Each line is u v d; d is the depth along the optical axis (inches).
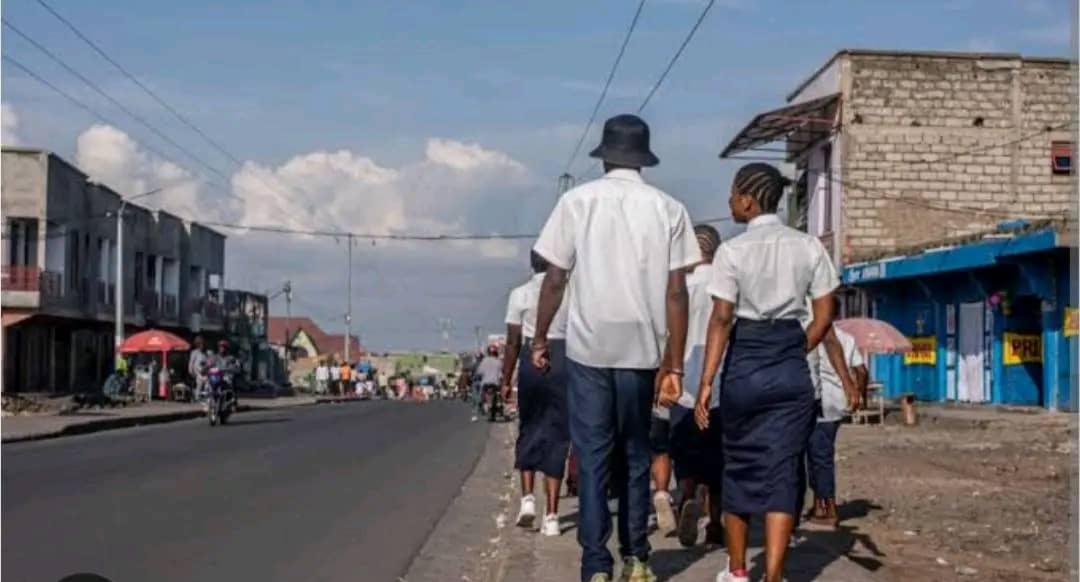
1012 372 1189.1
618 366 269.3
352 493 572.1
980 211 1453.0
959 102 1459.2
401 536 446.9
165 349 1733.5
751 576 312.8
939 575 368.8
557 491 404.8
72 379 2118.6
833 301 277.1
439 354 5989.2
